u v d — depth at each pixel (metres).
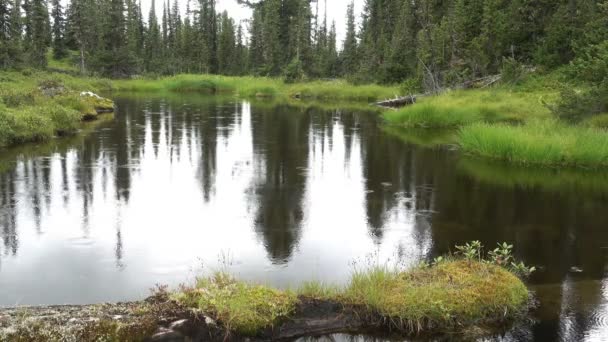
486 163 14.20
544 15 33.00
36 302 5.95
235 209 9.68
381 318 5.31
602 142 13.93
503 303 5.55
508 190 11.23
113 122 22.72
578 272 6.91
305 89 43.28
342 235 8.34
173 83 50.69
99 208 9.60
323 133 20.05
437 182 11.95
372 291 5.47
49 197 10.26
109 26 60.88
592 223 9.02
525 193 11.00
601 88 16.56
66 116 19.03
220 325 4.87
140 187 11.16
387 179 12.27
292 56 60.66
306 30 61.41
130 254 7.44
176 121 23.41
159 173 12.55
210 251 7.59
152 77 59.22
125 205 9.83
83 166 13.21
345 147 16.77
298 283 6.43
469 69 33.53
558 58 28.64
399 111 23.52
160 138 18.19
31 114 17.47
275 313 5.09
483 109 22.38
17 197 10.23
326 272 6.83
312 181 11.98
